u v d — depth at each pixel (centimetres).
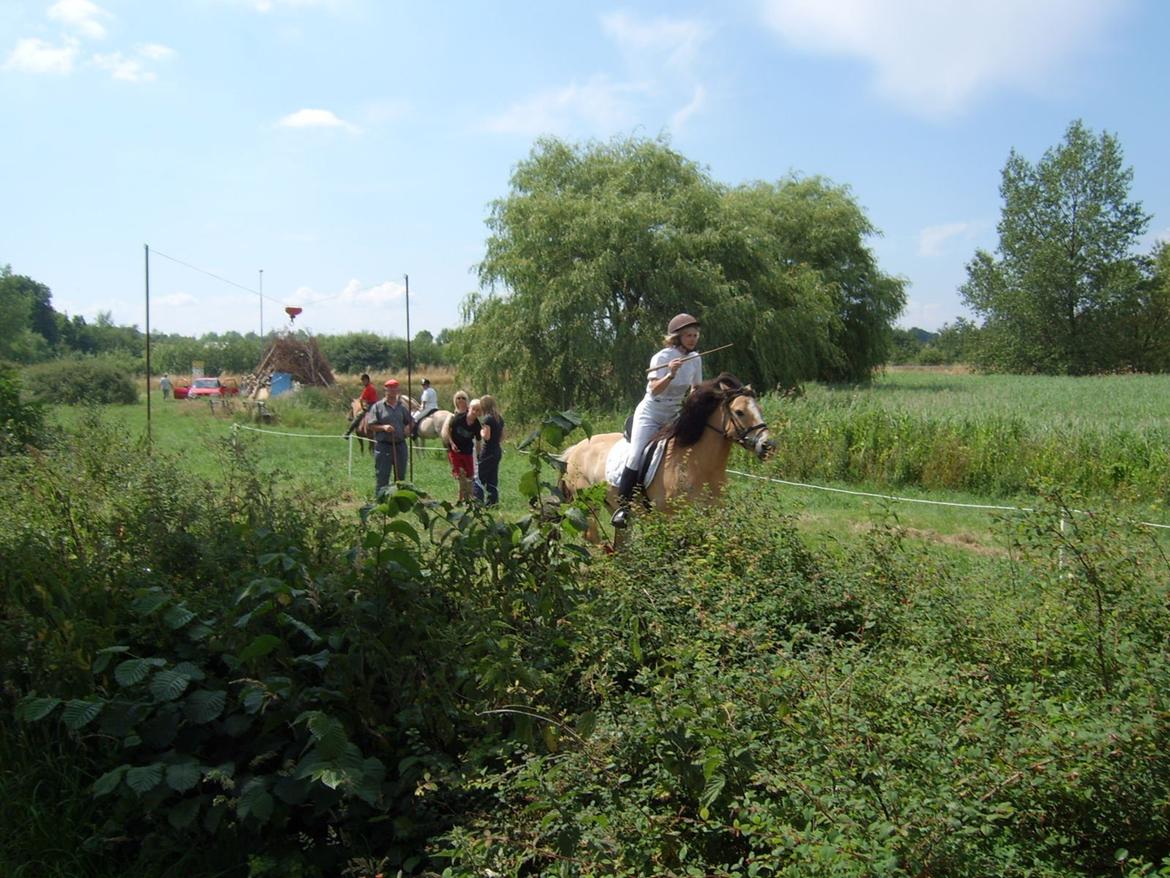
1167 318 6925
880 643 427
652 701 320
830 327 4266
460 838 301
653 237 3148
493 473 1276
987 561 614
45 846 365
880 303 4981
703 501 665
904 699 317
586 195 3334
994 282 7525
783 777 270
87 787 377
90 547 485
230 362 6875
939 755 273
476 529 446
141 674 369
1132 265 6894
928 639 415
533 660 411
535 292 3092
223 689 382
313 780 328
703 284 3127
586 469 849
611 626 416
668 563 493
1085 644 382
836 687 313
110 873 359
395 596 412
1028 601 447
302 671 390
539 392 3195
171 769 346
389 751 386
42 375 3906
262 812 335
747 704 317
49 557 448
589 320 3025
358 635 389
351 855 355
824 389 3569
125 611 428
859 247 4978
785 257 4744
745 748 286
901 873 233
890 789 258
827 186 5138
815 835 248
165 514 485
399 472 1321
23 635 410
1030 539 450
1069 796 273
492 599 435
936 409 2198
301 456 2014
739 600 432
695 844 295
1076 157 6944
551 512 462
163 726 366
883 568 511
